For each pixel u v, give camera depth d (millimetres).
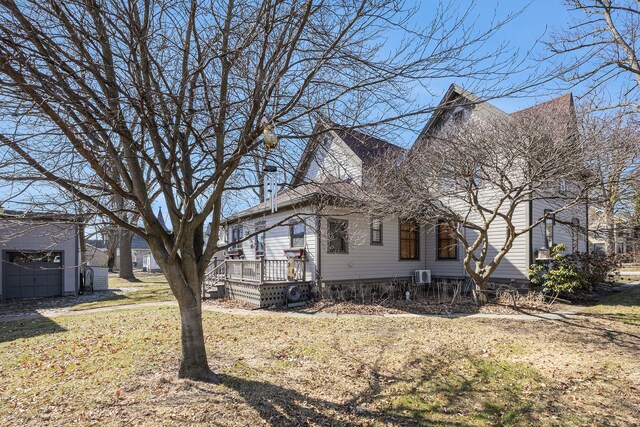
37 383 4852
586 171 8758
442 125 10734
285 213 13500
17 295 14383
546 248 12602
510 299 11031
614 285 14852
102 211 3924
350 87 4066
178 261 4781
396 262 14328
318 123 4848
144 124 3889
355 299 12219
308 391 4539
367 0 3615
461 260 14078
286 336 7258
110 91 4125
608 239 11531
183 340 4910
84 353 6215
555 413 3979
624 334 7203
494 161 9742
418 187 9680
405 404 4199
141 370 5246
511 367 5355
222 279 14008
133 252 52031
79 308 11820
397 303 11461
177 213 4863
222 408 4059
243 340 6938
